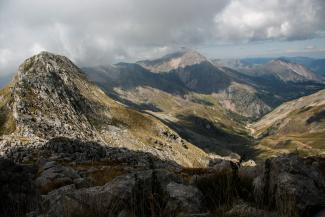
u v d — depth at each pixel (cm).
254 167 1327
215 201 1080
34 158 9200
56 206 1077
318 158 2358
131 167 6175
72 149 10538
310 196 1015
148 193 1056
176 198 1030
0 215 1199
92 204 1032
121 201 1024
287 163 1166
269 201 1041
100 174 5397
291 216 866
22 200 1293
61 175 2470
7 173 1373
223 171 1222
